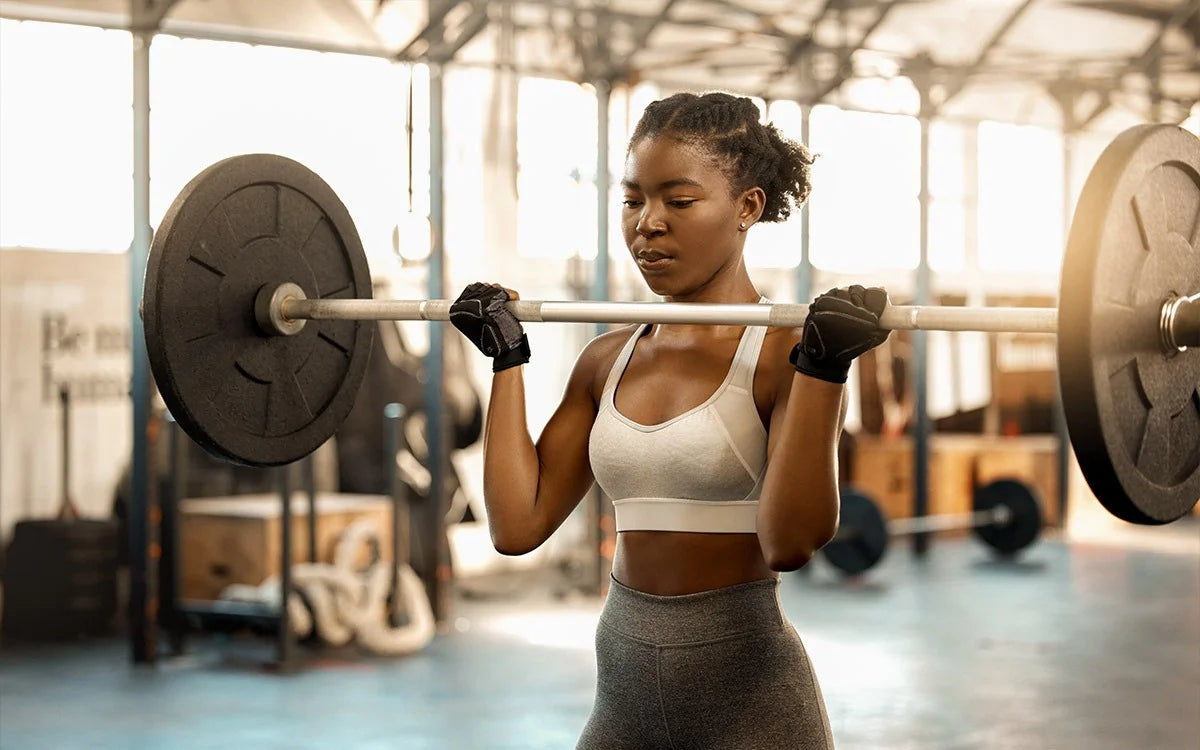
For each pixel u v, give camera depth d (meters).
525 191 8.70
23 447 6.84
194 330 1.98
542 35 8.21
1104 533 10.51
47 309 6.92
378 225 8.18
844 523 8.07
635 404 1.77
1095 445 1.49
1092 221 1.45
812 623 6.74
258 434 2.09
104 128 7.09
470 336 1.89
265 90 7.67
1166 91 9.55
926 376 9.26
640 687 1.74
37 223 6.90
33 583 6.64
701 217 1.69
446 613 6.74
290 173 2.09
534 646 6.34
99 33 7.07
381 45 6.74
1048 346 11.05
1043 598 7.53
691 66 8.33
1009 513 9.05
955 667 5.74
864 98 9.18
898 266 10.45
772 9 8.05
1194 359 1.66
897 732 4.71
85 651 6.24
